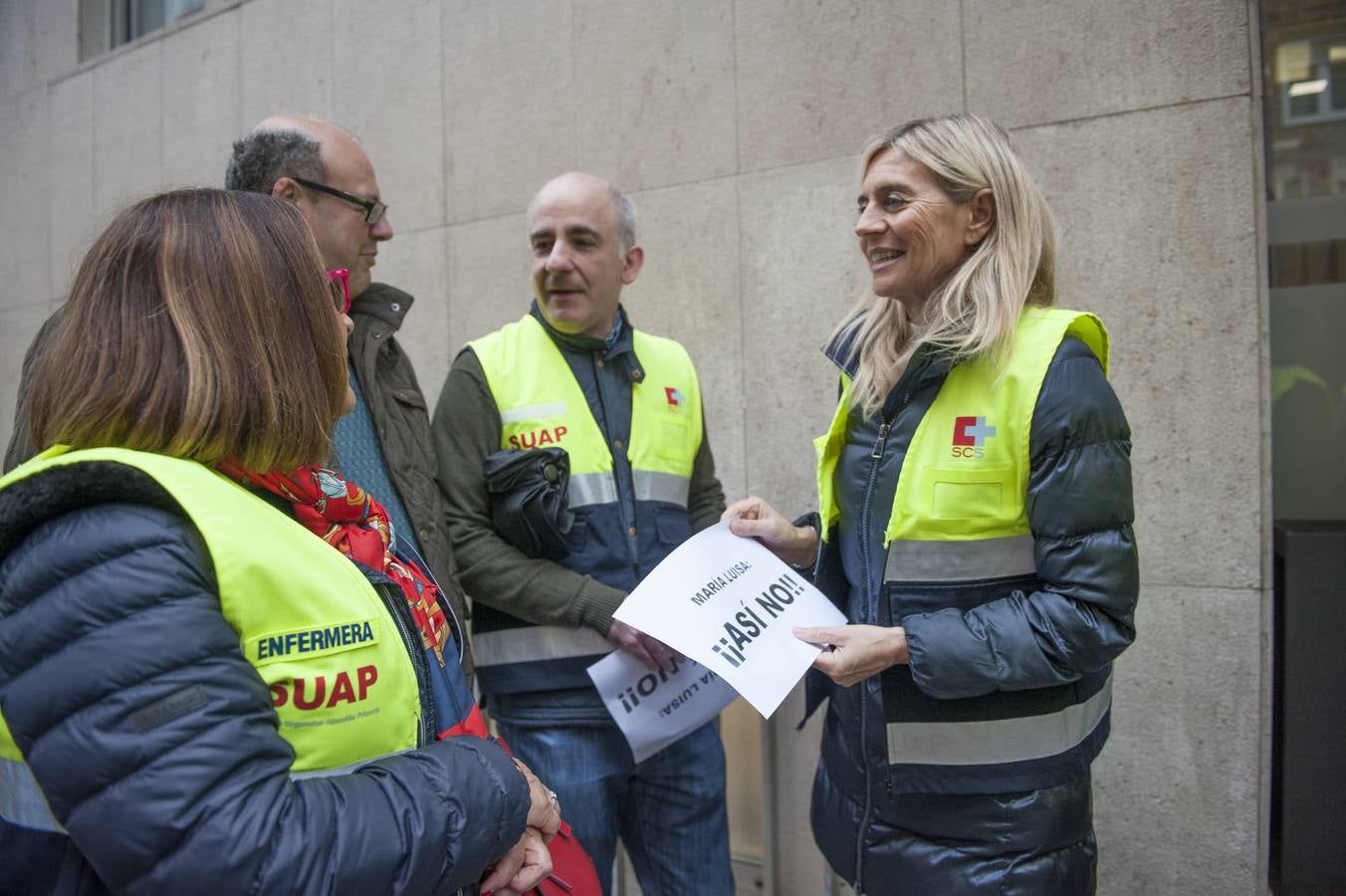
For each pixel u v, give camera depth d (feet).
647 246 11.39
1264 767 8.46
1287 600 8.37
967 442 5.36
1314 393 9.55
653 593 5.65
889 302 6.10
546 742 7.38
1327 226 9.46
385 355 6.94
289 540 3.44
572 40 11.84
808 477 10.46
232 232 3.51
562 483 7.25
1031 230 5.49
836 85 10.18
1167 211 8.68
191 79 15.65
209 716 2.90
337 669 3.39
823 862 9.96
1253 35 8.30
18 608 2.97
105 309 3.36
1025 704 5.43
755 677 5.22
